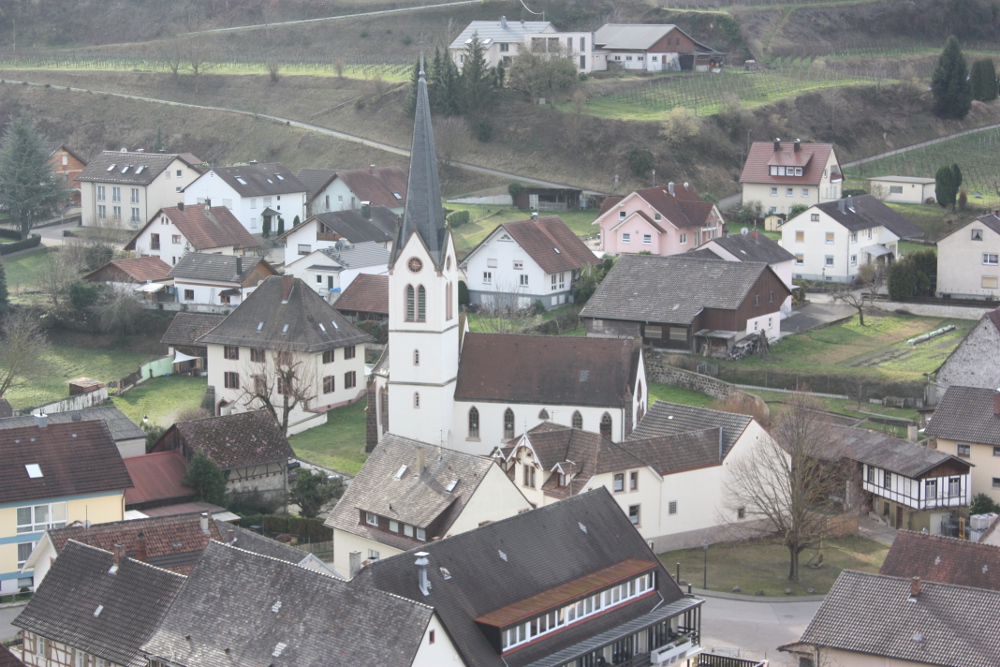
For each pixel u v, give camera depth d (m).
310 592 64.69
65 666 71.38
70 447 92.31
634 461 94.25
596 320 138.25
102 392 133.62
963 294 151.88
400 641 60.53
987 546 77.56
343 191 198.88
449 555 68.94
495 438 110.81
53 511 89.38
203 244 172.25
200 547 78.94
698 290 136.25
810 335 141.50
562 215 196.88
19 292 165.62
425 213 107.25
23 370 138.25
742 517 99.94
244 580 67.00
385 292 148.88
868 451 104.94
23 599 87.25
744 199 193.75
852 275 162.75
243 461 104.12
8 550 88.19
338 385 129.25
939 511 100.88
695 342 134.12
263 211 195.50
